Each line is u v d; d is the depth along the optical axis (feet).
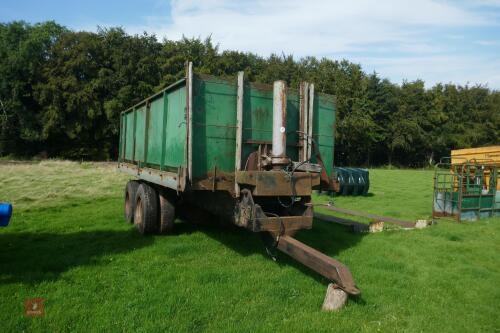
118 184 54.60
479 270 19.71
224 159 19.24
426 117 180.04
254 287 16.33
